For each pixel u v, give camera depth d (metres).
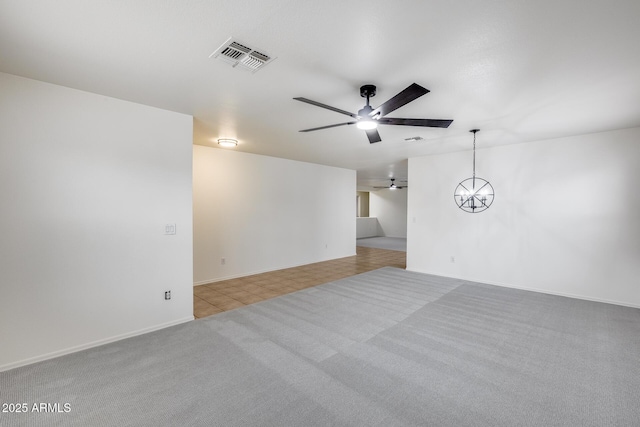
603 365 2.43
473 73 2.28
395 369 2.36
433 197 5.79
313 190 7.08
